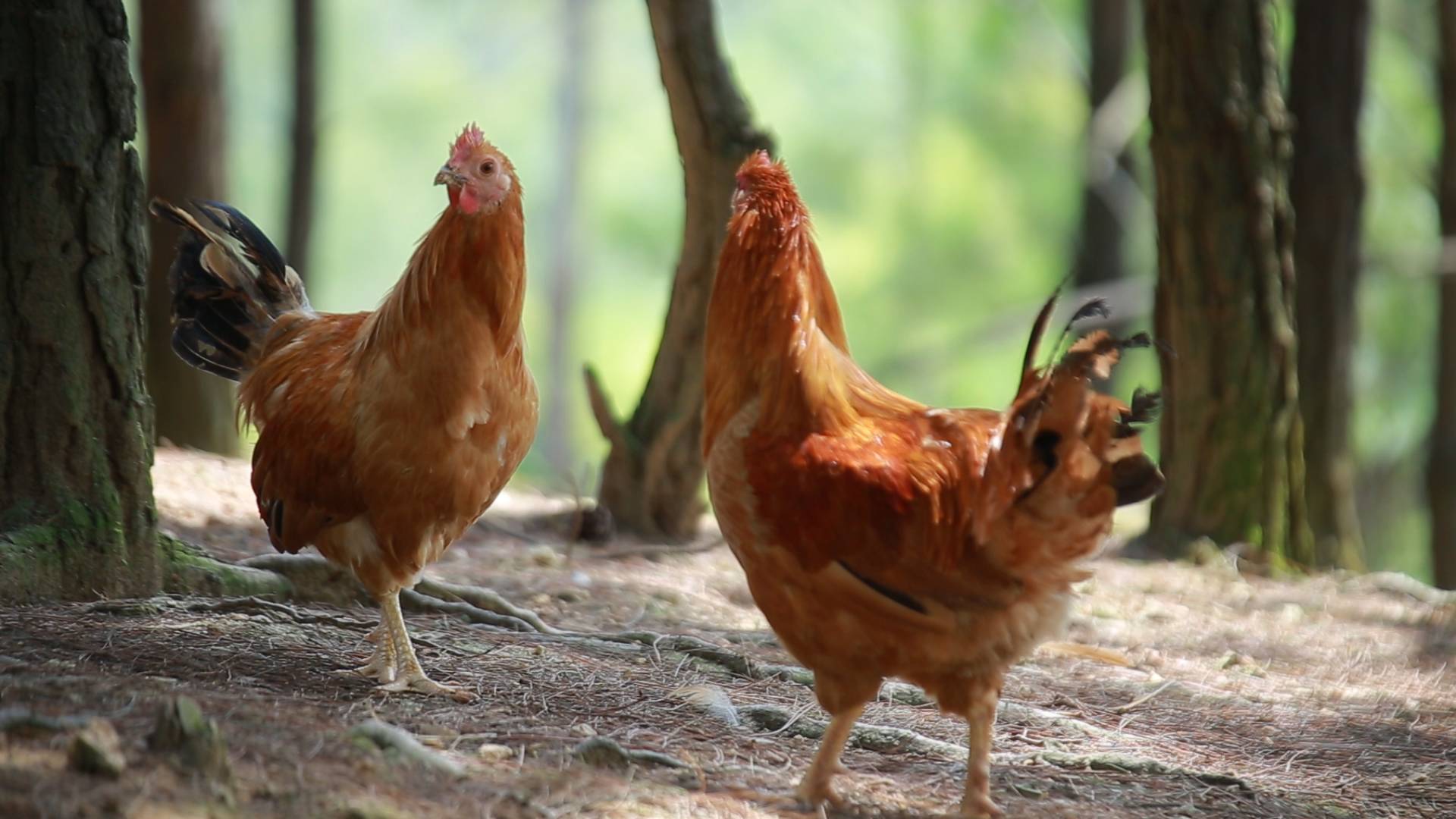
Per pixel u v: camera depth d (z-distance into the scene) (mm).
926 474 9766
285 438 12562
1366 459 46719
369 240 84438
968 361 61375
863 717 13477
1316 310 27016
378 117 82188
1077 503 9430
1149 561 23766
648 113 86062
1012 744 13000
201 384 27156
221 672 12180
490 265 11984
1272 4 23672
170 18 26906
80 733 8602
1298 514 24812
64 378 14117
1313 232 27016
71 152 13977
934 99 62469
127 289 14570
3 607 13281
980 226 61500
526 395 12781
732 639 16984
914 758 12250
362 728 10109
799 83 75812
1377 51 45688
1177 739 13898
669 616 18359
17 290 13961
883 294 64938
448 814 8945
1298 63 27078
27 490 14086
